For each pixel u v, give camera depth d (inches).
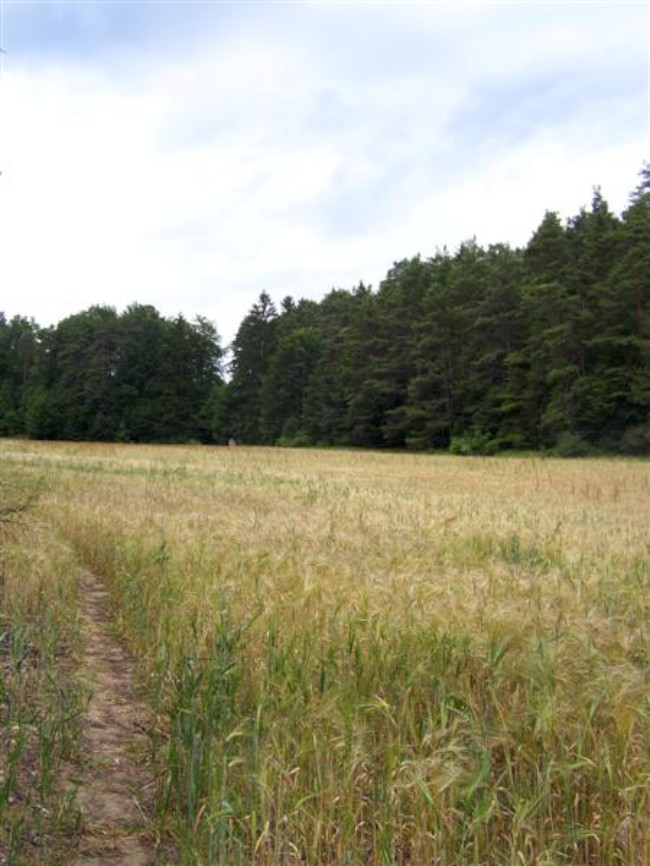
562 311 2192.4
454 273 3011.8
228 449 2309.3
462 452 2454.5
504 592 259.1
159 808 153.5
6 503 410.9
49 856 136.0
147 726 197.2
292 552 320.8
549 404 2187.5
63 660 240.1
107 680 228.1
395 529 473.7
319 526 456.1
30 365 4468.5
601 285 2113.7
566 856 139.1
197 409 3924.7
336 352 3309.5
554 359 2193.7
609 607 255.4
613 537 498.0
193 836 138.4
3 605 265.1
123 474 1010.1
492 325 2576.3
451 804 139.5
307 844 137.6
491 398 2484.0
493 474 1268.5
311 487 868.0
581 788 154.4
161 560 302.5
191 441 3614.7
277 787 146.9
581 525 578.2
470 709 169.5
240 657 198.1
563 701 168.1
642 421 1982.0
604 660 188.1
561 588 273.1
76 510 513.0
